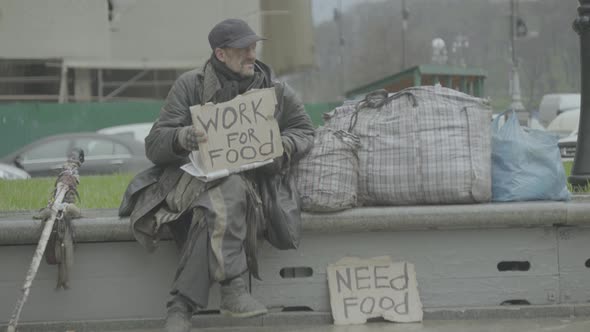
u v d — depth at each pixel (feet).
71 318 35.14
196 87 33.81
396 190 35.17
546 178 36.14
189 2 205.87
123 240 35.01
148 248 33.45
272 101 32.86
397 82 136.26
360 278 35.32
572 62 243.19
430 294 35.42
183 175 33.06
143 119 191.93
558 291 35.58
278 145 32.78
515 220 34.58
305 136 34.88
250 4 217.77
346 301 35.14
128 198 33.83
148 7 203.92
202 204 31.17
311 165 34.58
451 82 129.29
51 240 33.94
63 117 189.26
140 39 204.33
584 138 49.34
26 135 188.03
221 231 30.83
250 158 32.42
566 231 35.42
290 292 35.45
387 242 35.40
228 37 33.06
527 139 36.78
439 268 35.40
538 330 33.27
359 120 36.55
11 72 201.46
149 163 118.73
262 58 231.91
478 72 130.62
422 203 35.45
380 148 35.63
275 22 233.76
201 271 30.83
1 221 34.30
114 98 215.10
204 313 35.73
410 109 36.01
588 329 33.12
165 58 206.80
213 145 32.07
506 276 35.50
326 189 34.17
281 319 35.19
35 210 43.47
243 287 31.19
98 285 35.14
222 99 33.53
